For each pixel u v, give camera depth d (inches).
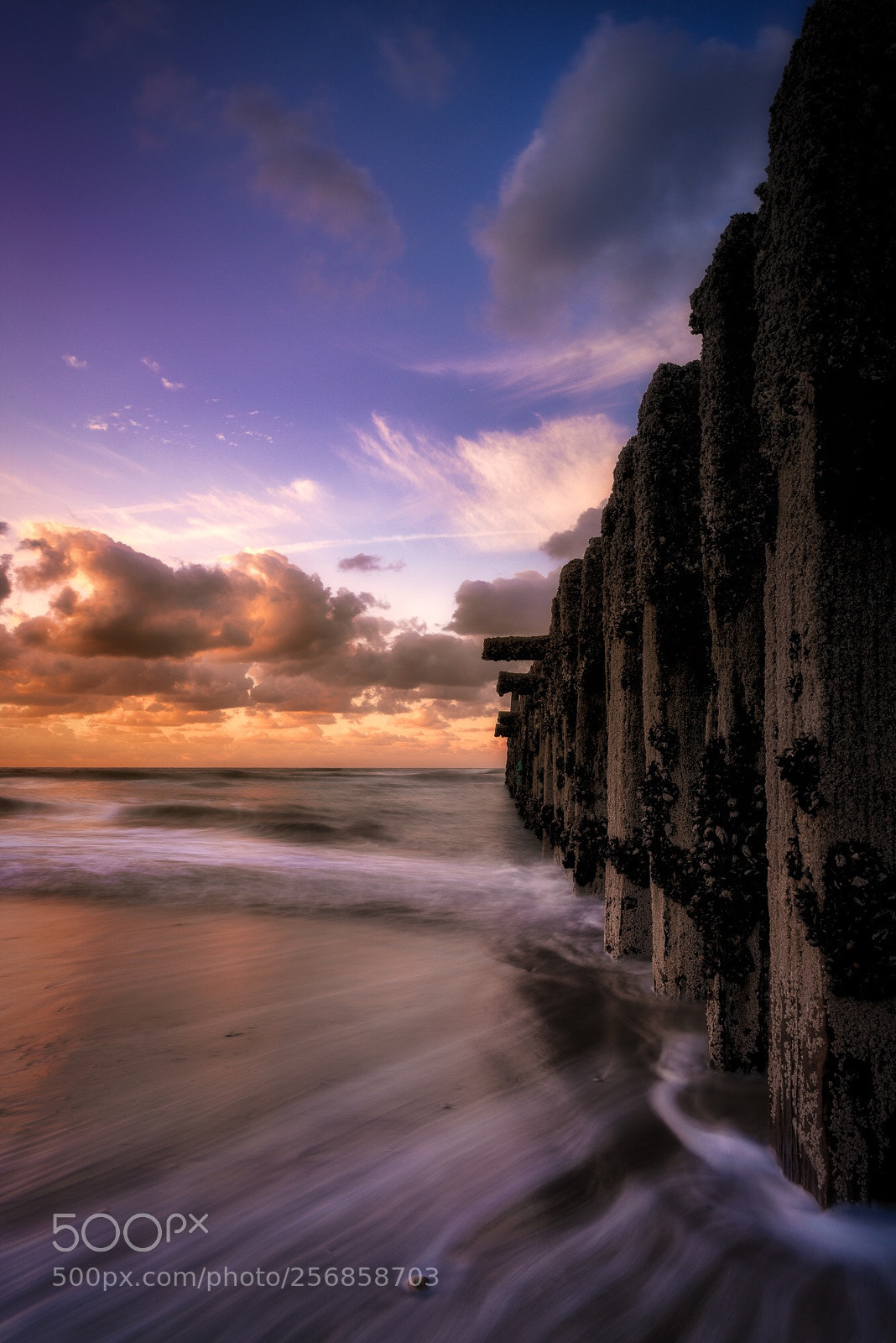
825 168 90.5
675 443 161.8
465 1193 104.0
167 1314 82.3
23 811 689.0
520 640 512.4
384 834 605.6
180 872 383.9
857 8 90.8
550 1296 84.4
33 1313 82.4
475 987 196.9
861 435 89.0
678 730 166.2
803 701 93.2
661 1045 151.4
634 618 191.0
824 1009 90.4
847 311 89.7
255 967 218.1
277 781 1489.9
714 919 130.9
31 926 273.4
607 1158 111.9
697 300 132.6
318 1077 140.5
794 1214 95.0
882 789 88.0
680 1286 85.8
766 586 103.9
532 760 652.1
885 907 86.4
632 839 203.5
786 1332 79.4
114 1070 143.1
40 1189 104.7
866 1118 88.8
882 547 89.5
